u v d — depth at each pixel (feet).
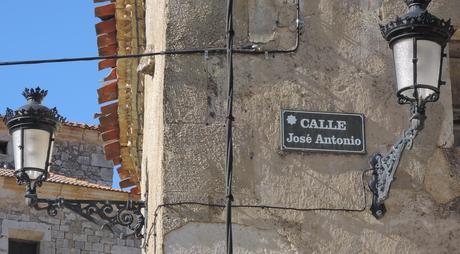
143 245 30.60
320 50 29.27
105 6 38.11
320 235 27.55
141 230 30.48
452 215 28.25
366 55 29.37
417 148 28.73
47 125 28.99
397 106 28.94
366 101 28.89
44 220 76.69
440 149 28.81
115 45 39.70
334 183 27.99
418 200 28.27
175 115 28.07
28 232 75.92
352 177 28.09
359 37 29.55
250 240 27.22
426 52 24.23
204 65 28.63
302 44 29.27
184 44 28.76
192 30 28.91
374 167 28.12
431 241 27.91
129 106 40.34
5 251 74.79
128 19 37.27
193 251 26.84
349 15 29.73
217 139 27.96
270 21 29.37
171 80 28.35
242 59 28.91
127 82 39.04
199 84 28.43
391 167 27.20
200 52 28.66
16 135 28.84
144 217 29.94
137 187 47.19
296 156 28.12
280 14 29.48
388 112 28.86
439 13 30.09
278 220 27.50
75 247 77.00
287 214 27.61
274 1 29.60
